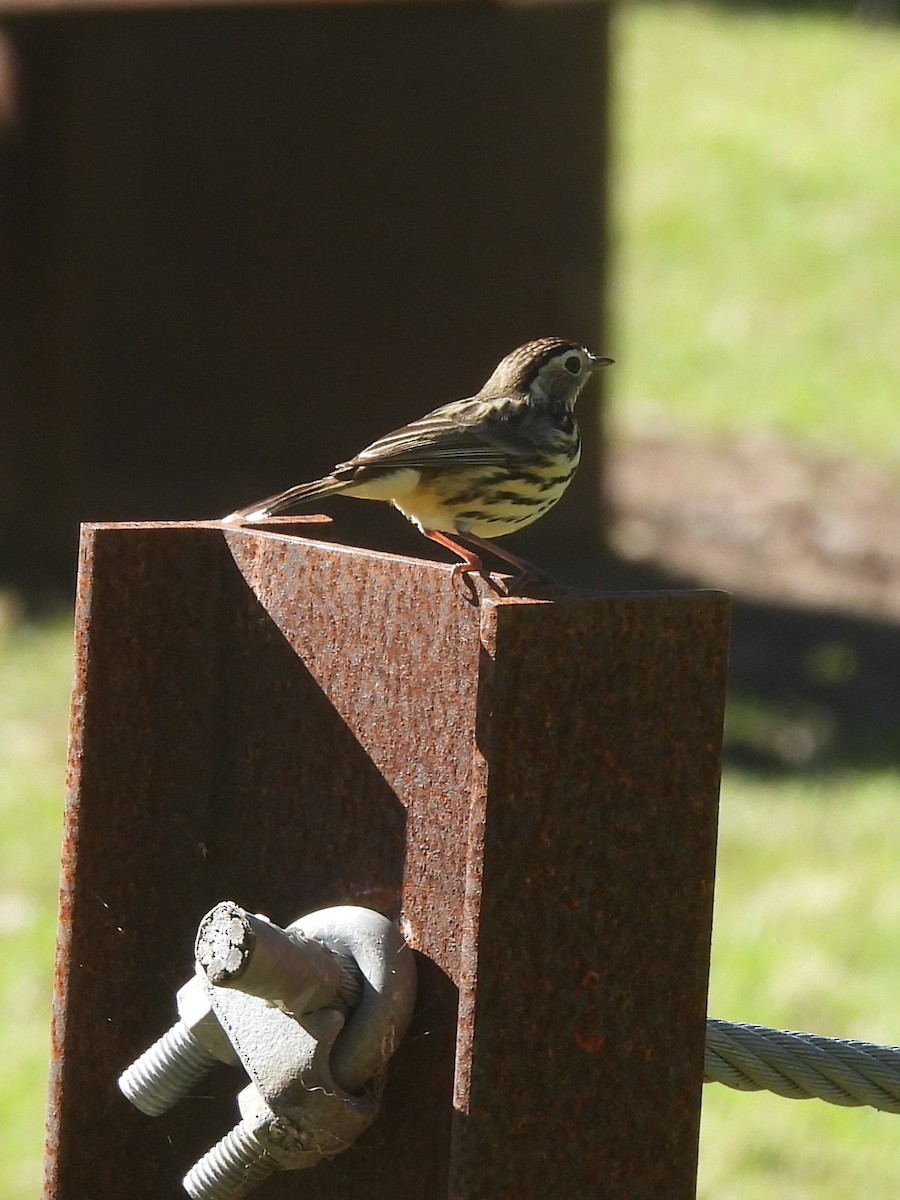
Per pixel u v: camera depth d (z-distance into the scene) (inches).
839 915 525.0
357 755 160.1
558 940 148.0
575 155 909.2
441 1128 154.8
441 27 884.0
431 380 941.8
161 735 171.8
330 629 161.6
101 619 169.3
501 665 143.3
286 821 165.9
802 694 738.2
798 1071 189.9
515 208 911.7
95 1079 173.3
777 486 1017.5
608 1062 151.0
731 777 644.1
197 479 989.8
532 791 145.7
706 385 1170.6
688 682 149.3
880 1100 192.9
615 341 1121.4
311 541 164.6
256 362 981.8
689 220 1381.6
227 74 960.9
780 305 1272.1
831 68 1646.2
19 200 825.5
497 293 920.3
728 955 498.0
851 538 946.1
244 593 168.4
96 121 925.8
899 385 1163.3
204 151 973.8
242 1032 154.0
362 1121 153.7
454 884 152.9
